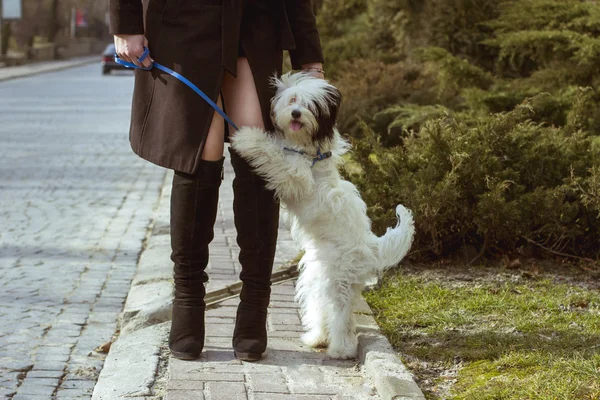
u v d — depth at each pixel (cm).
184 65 350
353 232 371
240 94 362
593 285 499
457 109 955
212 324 421
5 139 1375
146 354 384
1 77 3269
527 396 320
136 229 725
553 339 395
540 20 906
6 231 706
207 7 351
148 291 503
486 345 389
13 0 4466
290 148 361
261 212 368
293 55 388
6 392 368
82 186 941
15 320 472
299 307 454
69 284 552
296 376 356
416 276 513
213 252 578
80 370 399
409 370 360
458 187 548
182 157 352
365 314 429
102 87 2892
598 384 325
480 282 504
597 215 546
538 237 563
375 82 1148
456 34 1101
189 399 325
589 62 805
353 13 1566
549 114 794
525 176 575
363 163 576
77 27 7475
